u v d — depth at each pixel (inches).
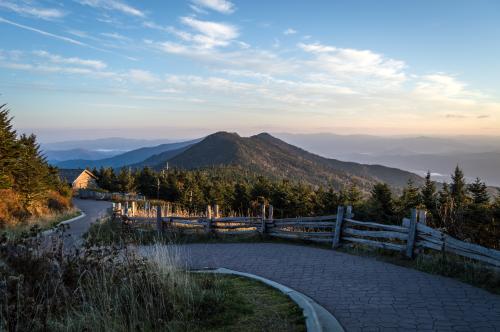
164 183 2655.0
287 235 477.1
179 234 545.6
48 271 208.7
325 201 1620.3
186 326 187.5
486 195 1241.4
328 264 333.1
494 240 484.7
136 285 217.0
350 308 217.8
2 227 703.7
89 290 206.1
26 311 175.0
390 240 405.1
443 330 183.2
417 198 1277.1
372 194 1278.3
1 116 949.8
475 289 247.8
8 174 940.6
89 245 246.1
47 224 836.6
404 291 246.7
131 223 617.3
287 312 205.3
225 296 228.2
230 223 551.2
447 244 298.0
